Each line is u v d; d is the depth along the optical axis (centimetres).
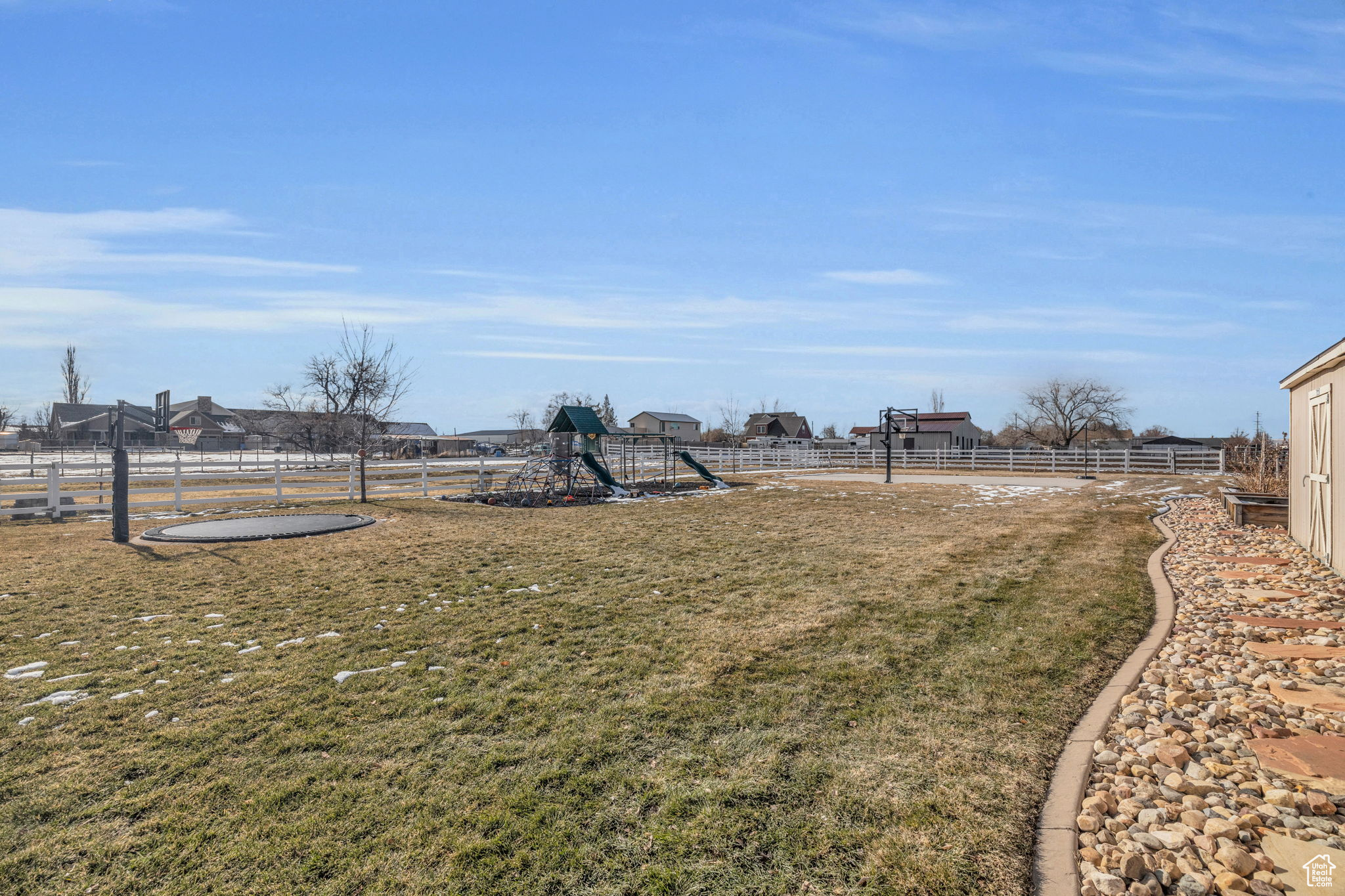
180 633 670
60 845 337
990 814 342
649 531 1312
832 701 481
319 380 3531
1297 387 1050
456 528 1354
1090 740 419
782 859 312
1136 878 296
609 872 308
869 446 6006
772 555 1035
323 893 300
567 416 2280
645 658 579
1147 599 741
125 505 1201
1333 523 853
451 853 324
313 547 1132
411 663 580
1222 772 377
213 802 371
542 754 414
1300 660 544
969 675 524
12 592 834
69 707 496
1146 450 3519
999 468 3631
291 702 500
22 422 8756
